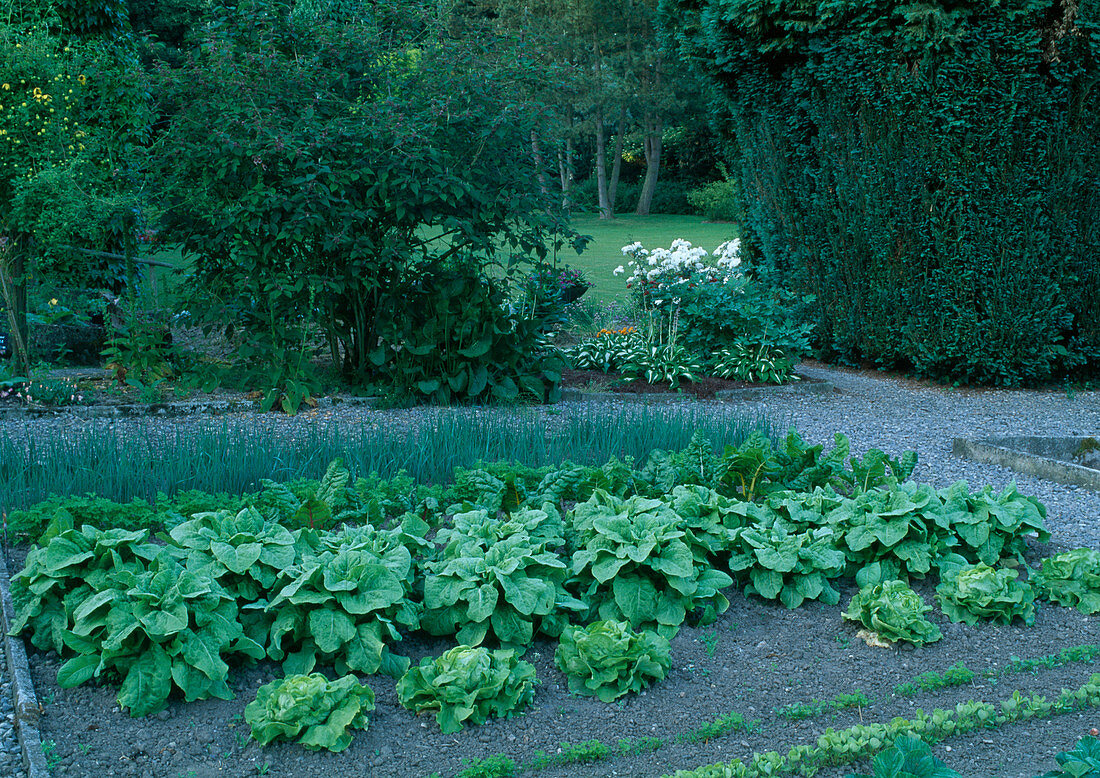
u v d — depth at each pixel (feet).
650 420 18.12
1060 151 26.63
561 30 100.27
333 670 9.47
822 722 8.74
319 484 12.85
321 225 22.21
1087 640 10.55
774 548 11.48
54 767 7.68
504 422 18.10
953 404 26.32
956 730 8.41
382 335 24.47
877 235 29.48
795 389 27.63
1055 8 25.72
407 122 22.04
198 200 22.58
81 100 25.34
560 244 25.08
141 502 11.58
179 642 8.59
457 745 8.27
